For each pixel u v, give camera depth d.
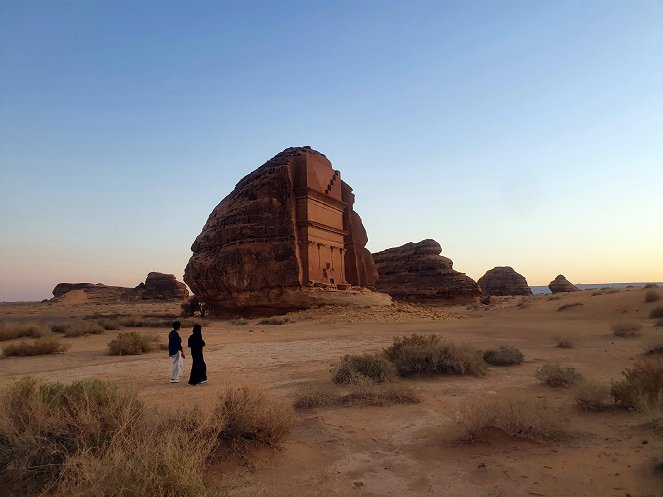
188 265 56.94
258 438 6.20
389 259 106.25
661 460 5.24
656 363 8.66
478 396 9.93
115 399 5.92
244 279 47.06
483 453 6.09
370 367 11.74
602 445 6.19
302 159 50.19
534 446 6.26
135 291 159.88
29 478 4.61
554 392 10.15
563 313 45.69
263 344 22.62
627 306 40.34
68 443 5.04
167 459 3.99
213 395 10.24
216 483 4.64
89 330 32.56
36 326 30.59
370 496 4.87
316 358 17.20
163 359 17.98
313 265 48.12
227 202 57.31
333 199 53.12
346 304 45.19
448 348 13.45
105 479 3.91
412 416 8.25
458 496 4.82
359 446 6.61
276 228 47.59
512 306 68.88
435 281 96.06
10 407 5.47
